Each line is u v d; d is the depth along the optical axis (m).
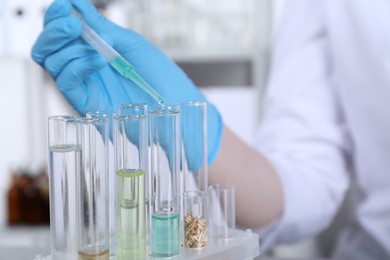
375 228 1.19
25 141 1.97
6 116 1.96
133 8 1.95
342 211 1.64
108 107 0.67
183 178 0.62
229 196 0.63
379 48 1.12
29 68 1.94
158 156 0.58
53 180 0.55
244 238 0.62
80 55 0.65
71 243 0.56
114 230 0.58
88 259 0.55
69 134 0.55
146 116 0.58
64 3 0.64
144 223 0.56
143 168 0.57
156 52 0.72
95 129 0.55
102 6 1.75
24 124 1.96
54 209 0.55
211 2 1.95
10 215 1.93
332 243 1.67
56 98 2.00
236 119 1.93
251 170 0.95
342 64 1.17
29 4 1.86
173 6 1.95
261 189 0.95
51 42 0.65
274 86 1.21
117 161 0.57
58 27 0.64
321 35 1.21
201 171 0.63
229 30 1.95
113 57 0.61
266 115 1.23
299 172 1.08
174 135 0.58
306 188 1.06
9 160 1.98
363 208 1.21
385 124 1.14
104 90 0.67
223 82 2.16
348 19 1.16
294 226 1.04
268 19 1.95
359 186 1.26
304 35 1.22
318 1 1.22
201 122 0.62
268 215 0.97
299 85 1.19
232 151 0.93
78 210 0.55
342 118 1.20
